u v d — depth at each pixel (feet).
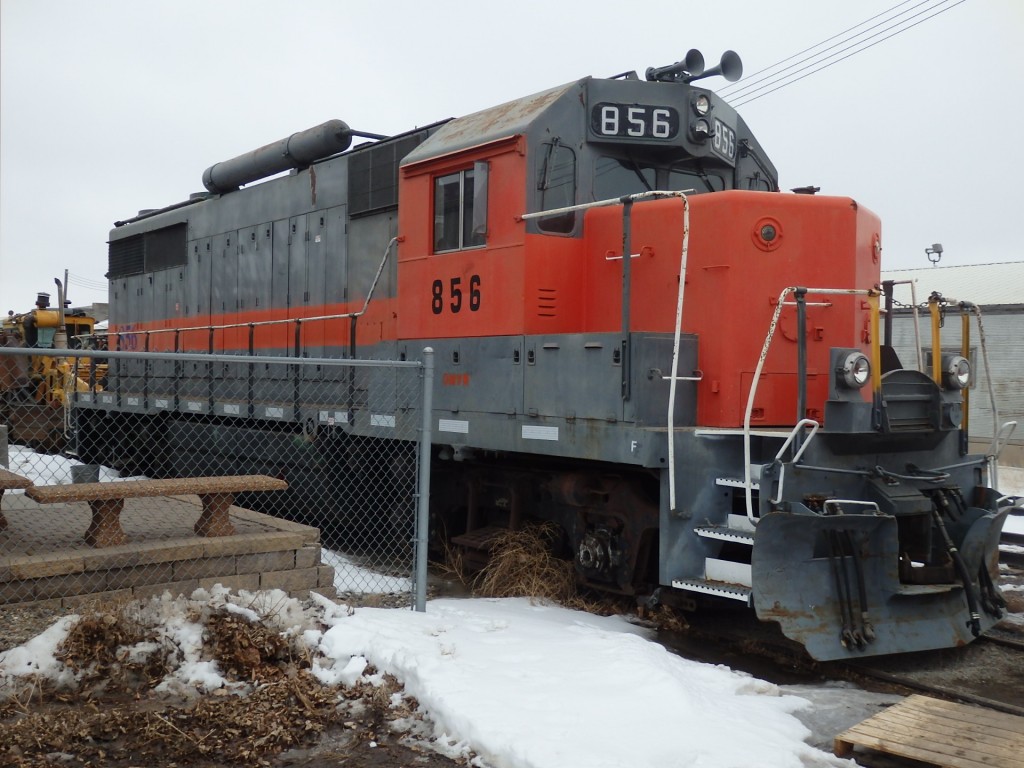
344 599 22.77
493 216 23.95
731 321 21.40
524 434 22.97
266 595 18.67
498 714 14.07
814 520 18.34
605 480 22.98
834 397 19.61
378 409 27.78
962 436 22.53
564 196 23.85
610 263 23.63
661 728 13.97
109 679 15.94
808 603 18.48
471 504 27.09
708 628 21.89
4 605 17.37
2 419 64.69
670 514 20.17
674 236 22.49
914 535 20.43
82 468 31.32
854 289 22.25
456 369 25.29
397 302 27.55
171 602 17.85
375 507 29.68
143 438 44.88
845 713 16.35
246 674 16.48
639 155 25.09
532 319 23.17
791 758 13.48
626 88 24.35
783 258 21.90
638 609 22.47
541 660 16.96
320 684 16.25
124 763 13.41
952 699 17.51
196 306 42.42
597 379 21.03
